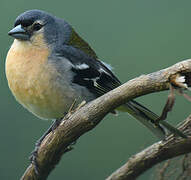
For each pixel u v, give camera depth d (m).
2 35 14.08
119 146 14.62
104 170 14.33
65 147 7.98
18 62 9.08
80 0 14.22
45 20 9.57
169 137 8.08
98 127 14.91
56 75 9.10
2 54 14.12
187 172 8.20
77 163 14.41
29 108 9.46
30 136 13.27
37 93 9.07
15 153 13.13
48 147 7.99
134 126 14.84
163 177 8.27
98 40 14.18
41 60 9.12
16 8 14.07
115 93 7.26
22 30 9.34
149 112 9.04
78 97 9.36
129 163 8.30
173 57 14.23
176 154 8.09
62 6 14.13
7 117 13.25
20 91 9.15
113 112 9.72
